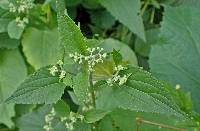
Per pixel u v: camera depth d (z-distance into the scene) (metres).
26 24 0.66
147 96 0.38
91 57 0.38
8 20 0.62
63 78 0.39
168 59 0.61
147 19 0.69
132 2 0.60
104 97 0.47
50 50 0.67
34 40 0.67
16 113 0.69
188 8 0.63
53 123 0.50
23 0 0.60
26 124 0.60
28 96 0.39
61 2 0.38
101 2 0.60
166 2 0.68
